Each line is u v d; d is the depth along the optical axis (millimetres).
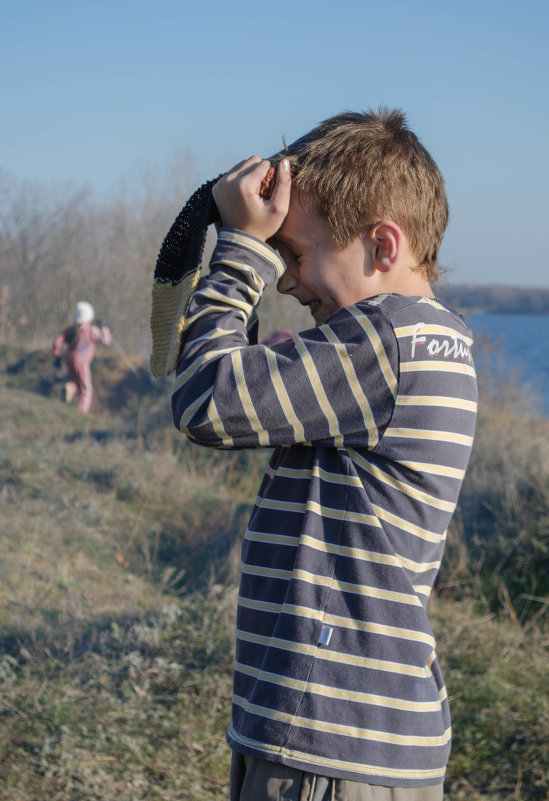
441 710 1367
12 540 5945
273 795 1265
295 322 13328
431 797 1317
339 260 1443
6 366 14852
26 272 17531
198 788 3061
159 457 8375
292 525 1354
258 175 1436
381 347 1325
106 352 15516
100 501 7164
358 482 1328
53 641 4180
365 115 1522
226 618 4352
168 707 3607
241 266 1414
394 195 1417
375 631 1280
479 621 4746
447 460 1363
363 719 1256
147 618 4547
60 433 10539
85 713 3500
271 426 1323
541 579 5379
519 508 5918
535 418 9336
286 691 1268
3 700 3576
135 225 17234
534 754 3383
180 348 1403
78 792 2932
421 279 1510
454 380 1379
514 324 85562
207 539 6621
